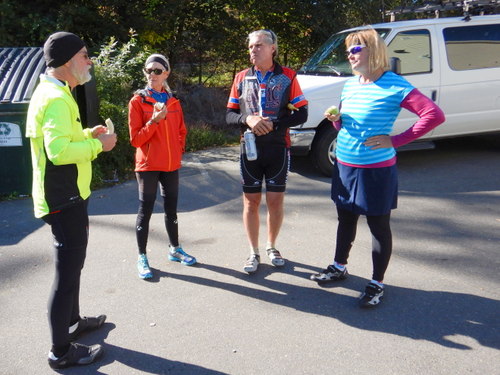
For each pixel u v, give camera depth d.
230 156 7.66
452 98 6.64
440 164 7.05
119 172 6.72
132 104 3.67
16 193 5.83
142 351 3.00
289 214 5.24
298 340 3.09
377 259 3.42
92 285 3.79
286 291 3.69
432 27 6.64
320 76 6.66
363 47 3.16
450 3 7.72
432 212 5.23
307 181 6.36
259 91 3.71
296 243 4.52
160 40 10.28
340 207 3.54
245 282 3.83
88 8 9.37
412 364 2.83
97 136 2.84
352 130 3.33
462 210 5.27
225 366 2.85
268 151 3.76
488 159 7.25
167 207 4.02
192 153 7.89
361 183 3.31
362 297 3.46
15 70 5.97
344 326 3.23
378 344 3.03
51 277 3.96
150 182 3.80
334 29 10.95
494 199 5.59
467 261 4.11
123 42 9.52
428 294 3.60
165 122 3.75
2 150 5.68
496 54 6.85
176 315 3.38
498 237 4.58
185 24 10.60
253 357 2.93
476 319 3.27
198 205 5.56
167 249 4.43
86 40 9.50
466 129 6.87
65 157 2.48
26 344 3.08
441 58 6.57
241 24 10.78
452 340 3.05
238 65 11.40
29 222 5.10
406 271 3.96
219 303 3.53
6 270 4.07
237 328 3.22
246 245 4.50
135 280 3.87
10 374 2.81
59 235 2.67
